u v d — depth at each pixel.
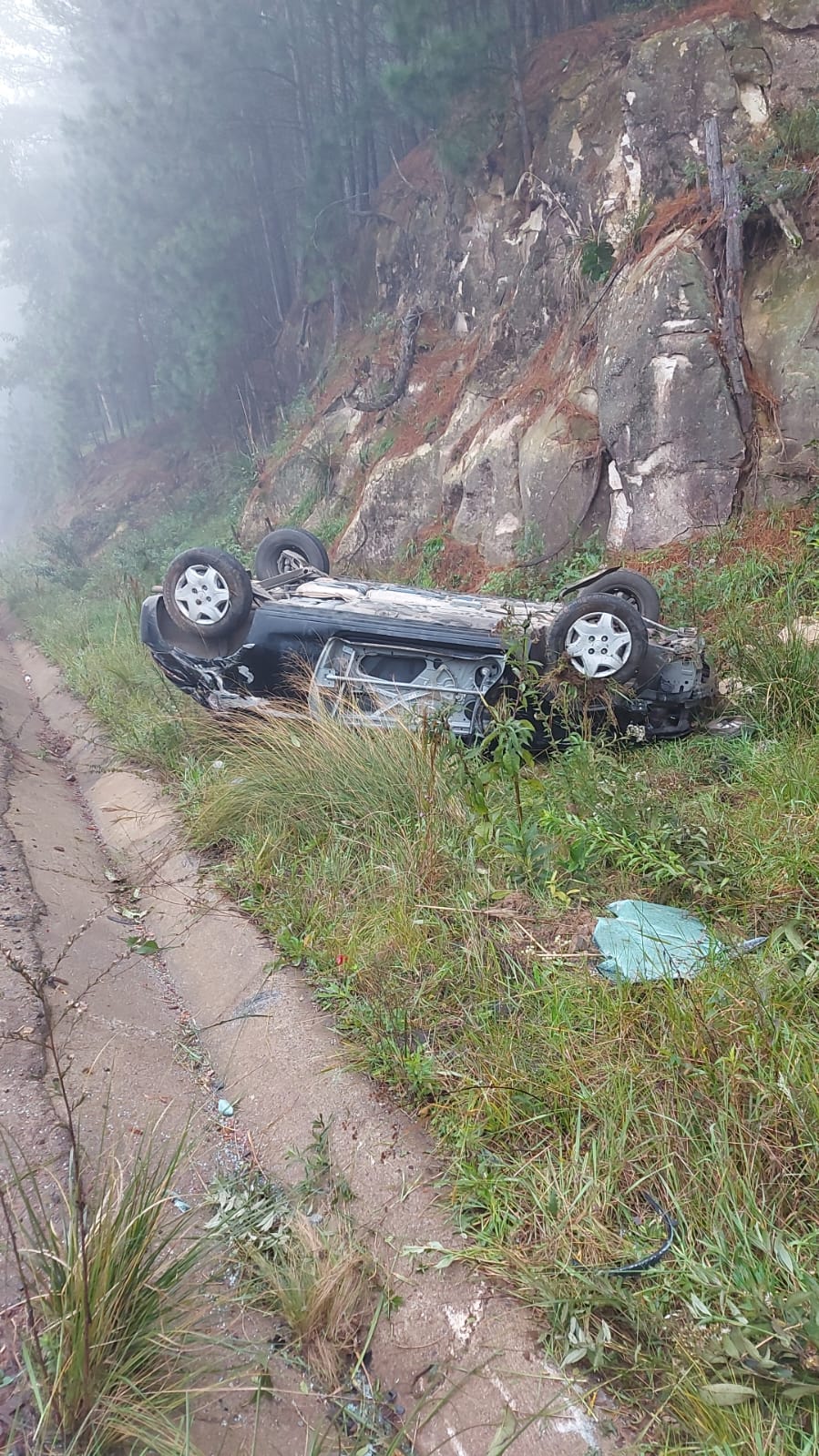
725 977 3.07
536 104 11.79
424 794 4.58
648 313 8.78
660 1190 2.50
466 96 12.57
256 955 4.05
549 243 11.15
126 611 12.07
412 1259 2.51
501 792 4.78
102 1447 1.86
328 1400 2.15
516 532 10.38
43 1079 3.02
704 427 8.52
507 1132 2.80
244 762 5.53
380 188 16.81
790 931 3.24
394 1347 2.29
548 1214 2.48
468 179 12.98
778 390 8.42
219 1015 3.80
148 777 6.62
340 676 5.97
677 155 9.57
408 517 12.45
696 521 8.63
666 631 6.11
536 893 3.93
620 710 5.64
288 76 17.95
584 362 9.91
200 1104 3.25
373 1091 3.13
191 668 6.29
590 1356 2.14
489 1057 3.05
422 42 13.00
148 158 19.98
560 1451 1.98
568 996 3.21
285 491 16.22
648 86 9.70
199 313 20.45
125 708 8.23
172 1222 2.58
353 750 5.00
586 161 10.80
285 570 8.38
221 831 5.13
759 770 4.70
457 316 13.59
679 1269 2.24
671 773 4.95
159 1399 1.99
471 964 3.53
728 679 6.18
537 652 5.71
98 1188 2.54
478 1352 2.24
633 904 3.72
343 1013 3.54
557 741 5.59
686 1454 1.91
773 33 9.11
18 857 4.86
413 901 3.93
